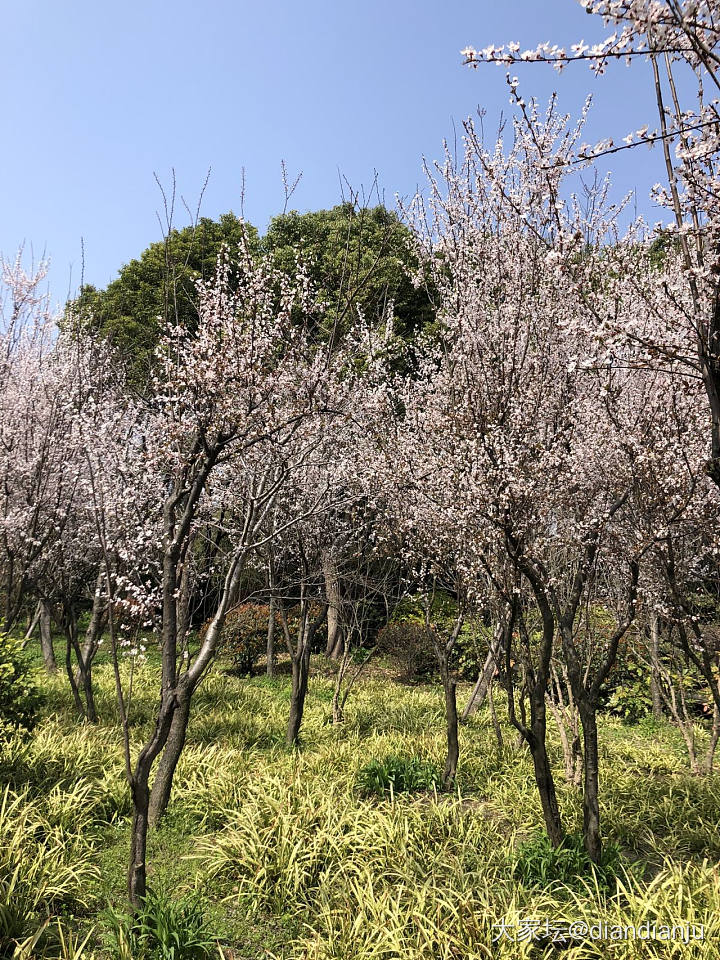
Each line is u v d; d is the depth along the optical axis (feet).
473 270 19.44
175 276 19.61
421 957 12.23
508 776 23.88
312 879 15.81
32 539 25.04
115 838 17.63
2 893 13.17
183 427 17.65
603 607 28.30
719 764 25.99
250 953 13.46
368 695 40.96
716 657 23.77
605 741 30.14
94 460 20.74
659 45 9.37
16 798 16.75
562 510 18.56
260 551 30.50
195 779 21.56
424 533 22.81
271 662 46.09
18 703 20.63
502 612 19.80
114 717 29.43
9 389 28.22
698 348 10.61
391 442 23.80
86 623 47.03
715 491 16.85
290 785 20.33
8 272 28.30
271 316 21.30
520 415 16.63
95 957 12.60
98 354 31.17
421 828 18.37
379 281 26.76
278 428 18.19
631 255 17.34
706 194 9.95
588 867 15.85
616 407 16.85
